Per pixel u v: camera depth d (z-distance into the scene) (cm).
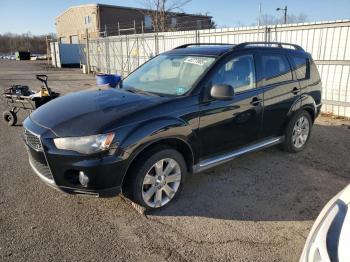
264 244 299
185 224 328
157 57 486
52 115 344
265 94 448
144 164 326
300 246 297
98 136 300
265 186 415
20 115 809
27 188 399
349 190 231
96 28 4297
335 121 785
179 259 276
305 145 552
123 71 2119
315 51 874
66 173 309
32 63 3984
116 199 374
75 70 2788
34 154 329
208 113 375
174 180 358
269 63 464
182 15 2614
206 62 403
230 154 421
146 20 4391
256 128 446
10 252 281
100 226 322
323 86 870
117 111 330
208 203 369
